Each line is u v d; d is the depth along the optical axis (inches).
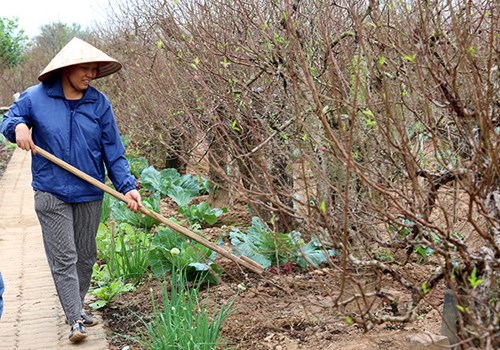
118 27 474.6
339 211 162.9
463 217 192.5
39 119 200.1
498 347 116.3
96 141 205.0
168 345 176.7
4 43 1239.5
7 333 210.5
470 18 144.1
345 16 222.2
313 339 182.9
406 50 151.7
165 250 249.3
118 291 235.3
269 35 207.8
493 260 119.5
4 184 537.0
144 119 356.2
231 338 192.4
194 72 246.5
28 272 281.0
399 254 246.5
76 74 198.7
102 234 306.7
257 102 240.1
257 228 257.8
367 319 126.5
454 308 146.4
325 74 197.5
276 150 202.8
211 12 258.2
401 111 158.2
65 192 199.2
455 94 130.1
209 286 242.1
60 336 206.8
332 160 168.2
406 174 138.8
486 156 129.6
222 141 210.1
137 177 513.0
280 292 220.5
